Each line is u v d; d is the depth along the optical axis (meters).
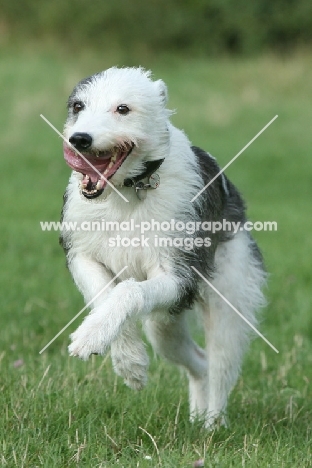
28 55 53.44
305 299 14.97
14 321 13.37
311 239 20.48
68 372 10.07
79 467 7.25
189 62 54.59
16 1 60.50
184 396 10.06
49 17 58.94
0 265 17.31
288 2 57.06
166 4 59.34
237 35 58.28
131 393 9.43
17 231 20.70
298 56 53.16
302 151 34.44
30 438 7.70
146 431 8.08
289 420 9.05
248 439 8.15
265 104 42.12
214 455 7.55
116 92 8.34
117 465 7.22
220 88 45.22
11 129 37.00
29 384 9.34
